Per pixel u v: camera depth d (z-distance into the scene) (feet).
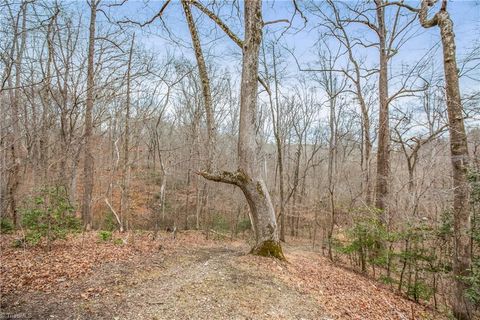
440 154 32.71
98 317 13.41
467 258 21.45
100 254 23.27
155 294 16.28
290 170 81.76
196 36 28.66
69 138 36.29
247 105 26.53
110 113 53.83
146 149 76.23
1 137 27.53
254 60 26.71
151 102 57.57
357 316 18.42
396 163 47.96
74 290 15.98
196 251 28.25
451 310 23.77
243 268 22.15
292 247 49.42
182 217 61.82
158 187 63.87
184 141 65.41
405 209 29.71
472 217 21.72
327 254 41.50
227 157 64.34
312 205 66.95
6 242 25.89
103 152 61.87
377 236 29.48
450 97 23.54
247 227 55.26
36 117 40.34
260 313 15.67
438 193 24.53
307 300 18.65
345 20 43.39
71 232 27.20
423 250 25.70
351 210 33.04
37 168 38.24
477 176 21.17
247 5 27.02
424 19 27.96
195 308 15.11
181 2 28.37
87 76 39.34
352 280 27.30
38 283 16.55
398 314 21.42
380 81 41.60
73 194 38.60
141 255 24.12
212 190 60.95
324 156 79.00
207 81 28.37
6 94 34.96
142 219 53.72
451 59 23.71
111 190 53.78
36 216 23.44
